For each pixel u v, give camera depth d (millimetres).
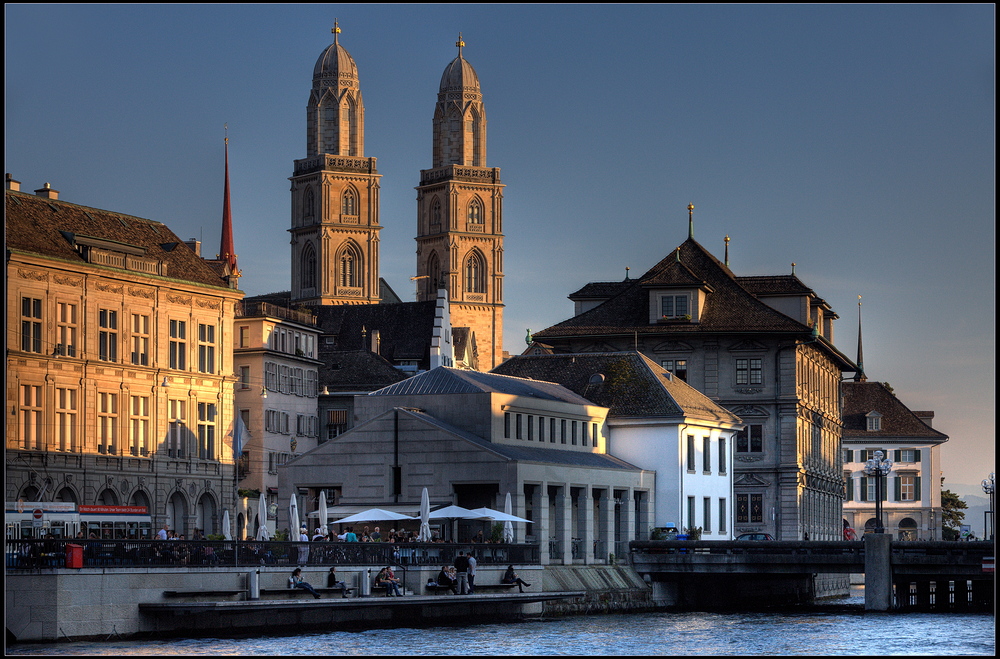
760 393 171500
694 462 146000
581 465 130875
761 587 147375
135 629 85812
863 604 147875
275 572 93625
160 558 87562
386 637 92375
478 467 122562
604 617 117875
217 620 90625
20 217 135000
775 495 170500
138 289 144125
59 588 82125
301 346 189000
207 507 153125
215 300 154375
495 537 119250
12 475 127562
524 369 152375
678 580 136875
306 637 91000
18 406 129500
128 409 142250
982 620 113875
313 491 129500
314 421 191000
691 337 172375
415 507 123750
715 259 181000
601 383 148250
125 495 141000
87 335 137750
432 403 128250
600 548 133375
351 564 99250
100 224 145875
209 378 152875
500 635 96000
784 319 172125
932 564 122812
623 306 177000
